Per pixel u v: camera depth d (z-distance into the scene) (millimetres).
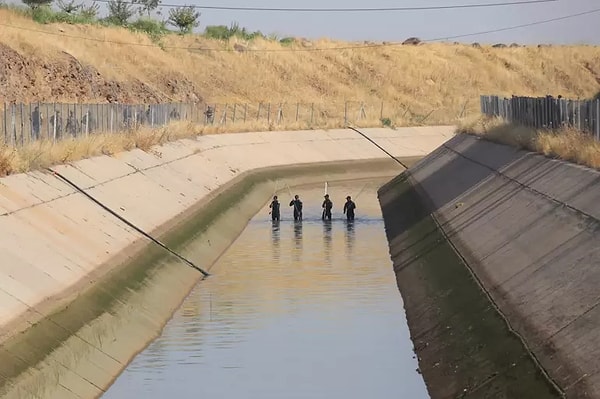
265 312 34781
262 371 27281
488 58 181625
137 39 129250
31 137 48375
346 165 98312
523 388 21016
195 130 82188
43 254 32062
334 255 47750
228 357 28875
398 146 111562
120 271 35812
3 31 86500
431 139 117938
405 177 77000
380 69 166125
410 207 60469
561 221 32188
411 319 32875
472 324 27844
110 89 96562
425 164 76812
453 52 180000
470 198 49094
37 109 49688
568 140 44375
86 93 90625
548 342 22391
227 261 46438
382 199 72625
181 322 33500
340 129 109750
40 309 27391
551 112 55594
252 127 98188
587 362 19875
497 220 39469
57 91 86750
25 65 83688
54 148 46625
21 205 35969
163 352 29453
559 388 19781
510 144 55875
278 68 152500
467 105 161500
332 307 35469
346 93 156000
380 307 35344
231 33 159125
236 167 80438
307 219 62688
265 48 157375
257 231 57406
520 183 43469
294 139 100000
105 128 62688
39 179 40938
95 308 30328
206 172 70625
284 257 47250
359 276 41719
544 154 46250
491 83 174500
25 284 28406
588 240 27953
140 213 46625
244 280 41188
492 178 50125
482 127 71875
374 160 103250
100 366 26656
